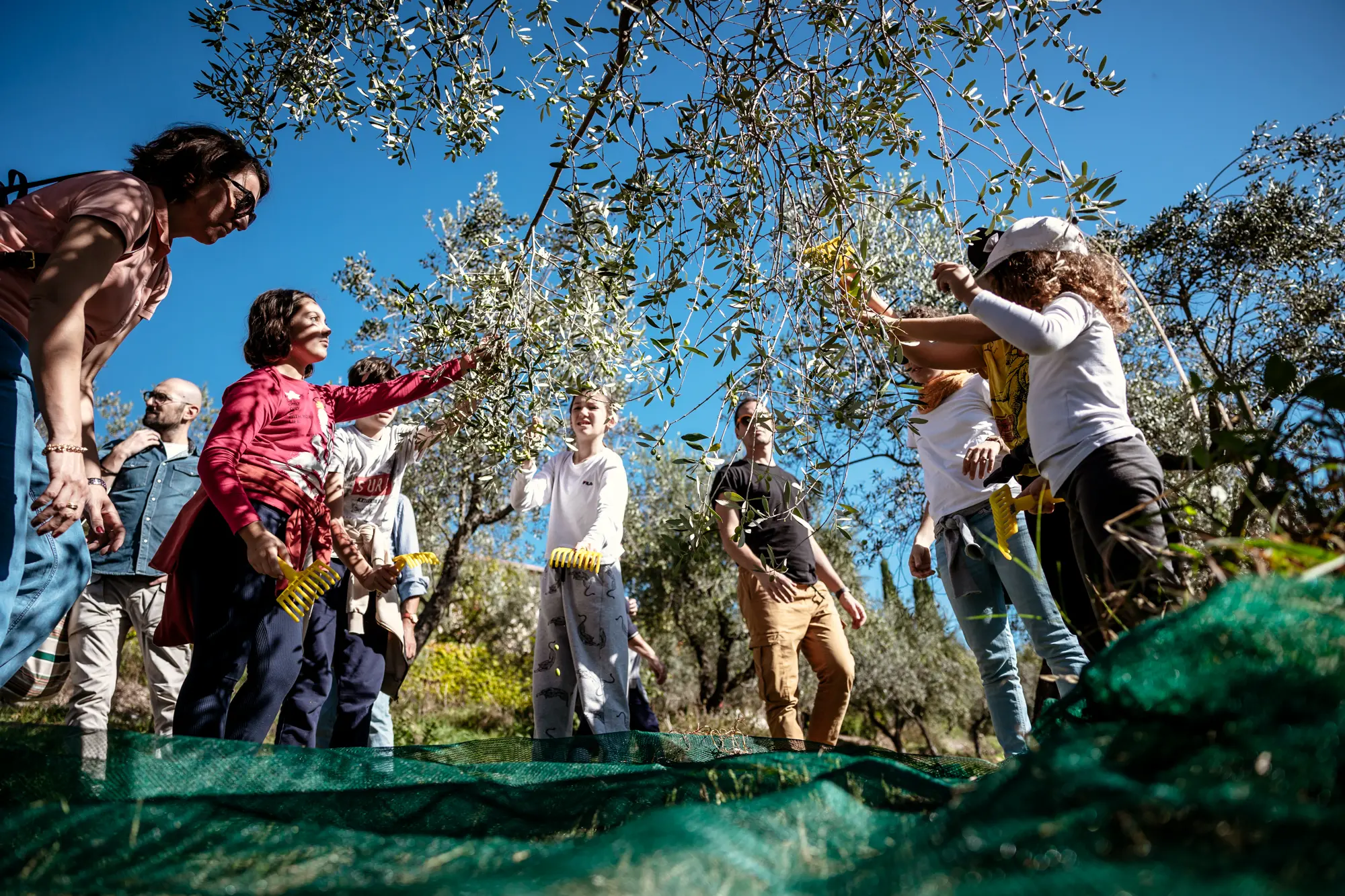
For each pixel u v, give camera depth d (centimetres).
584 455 368
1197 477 159
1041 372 224
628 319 272
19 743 158
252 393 253
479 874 101
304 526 256
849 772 153
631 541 1137
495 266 284
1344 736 89
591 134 254
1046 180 227
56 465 187
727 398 238
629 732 236
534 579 1564
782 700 350
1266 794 86
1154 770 97
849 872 94
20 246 202
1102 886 74
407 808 160
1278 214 754
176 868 111
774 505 356
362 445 345
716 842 96
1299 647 100
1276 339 729
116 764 161
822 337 238
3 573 187
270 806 150
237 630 234
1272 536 132
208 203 228
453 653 1360
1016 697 289
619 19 248
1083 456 207
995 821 94
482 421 287
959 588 298
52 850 118
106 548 242
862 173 236
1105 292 230
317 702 321
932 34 238
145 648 362
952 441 308
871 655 1491
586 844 108
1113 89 225
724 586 1217
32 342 191
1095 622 254
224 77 282
